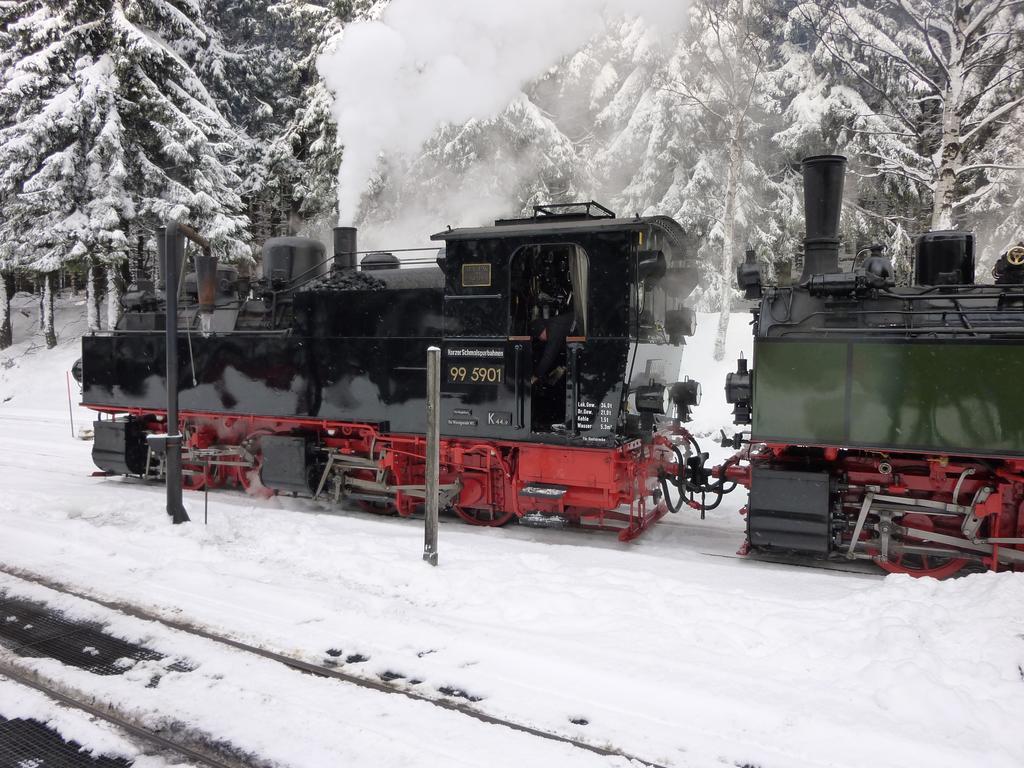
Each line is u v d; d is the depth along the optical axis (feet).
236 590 16.56
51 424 50.49
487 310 21.91
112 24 62.49
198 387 28.53
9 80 63.26
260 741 10.53
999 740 10.29
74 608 15.78
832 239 20.93
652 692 11.67
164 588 16.74
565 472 21.27
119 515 23.93
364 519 24.41
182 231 22.94
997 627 13.20
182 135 64.34
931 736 10.30
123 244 61.67
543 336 22.26
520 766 9.84
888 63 54.03
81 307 90.74
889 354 18.20
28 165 63.67
